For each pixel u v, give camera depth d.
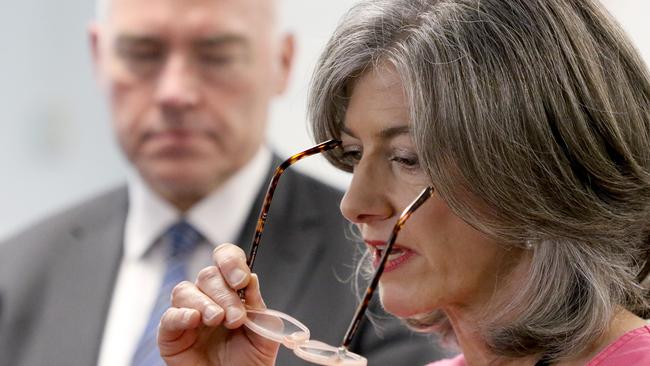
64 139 8.30
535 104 2.74
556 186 2.76
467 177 2.71
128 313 5.13
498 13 2.79
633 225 2.88
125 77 5.12
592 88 2.83
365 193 2.86
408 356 4.47
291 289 4.78
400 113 2.77
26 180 8.29
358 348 4.59
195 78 5.08
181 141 5.07
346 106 2.92
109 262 5.24
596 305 2.80
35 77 8.30
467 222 2.75
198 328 3.10
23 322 5.09
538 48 2.77
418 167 2.81
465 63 2.73
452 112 2.70
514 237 2.77
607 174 2.83
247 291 2.96
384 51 2.80
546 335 2.85
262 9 5.25
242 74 5.11
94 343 5.04
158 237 5.20
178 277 5.09
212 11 5.09
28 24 8.27
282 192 5.15
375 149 2.85
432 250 2.86
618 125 2.87
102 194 5.53
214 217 5.12
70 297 5.15
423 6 2.86
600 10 2.95
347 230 4.89
